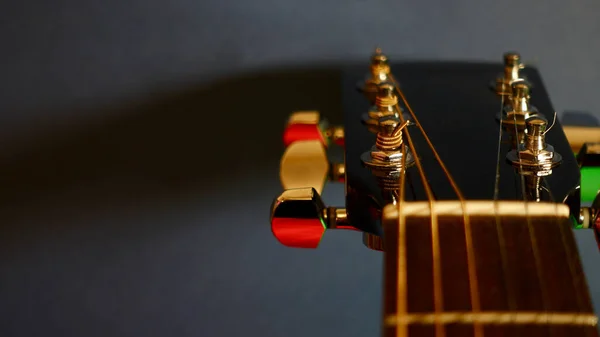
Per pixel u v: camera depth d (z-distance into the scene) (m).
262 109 0.40
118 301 0.45
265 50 0.39
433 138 0.30
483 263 0.26
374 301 0.44
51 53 0.39
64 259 0.43
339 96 0.40
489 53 0.39
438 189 0.28
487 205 0.27
